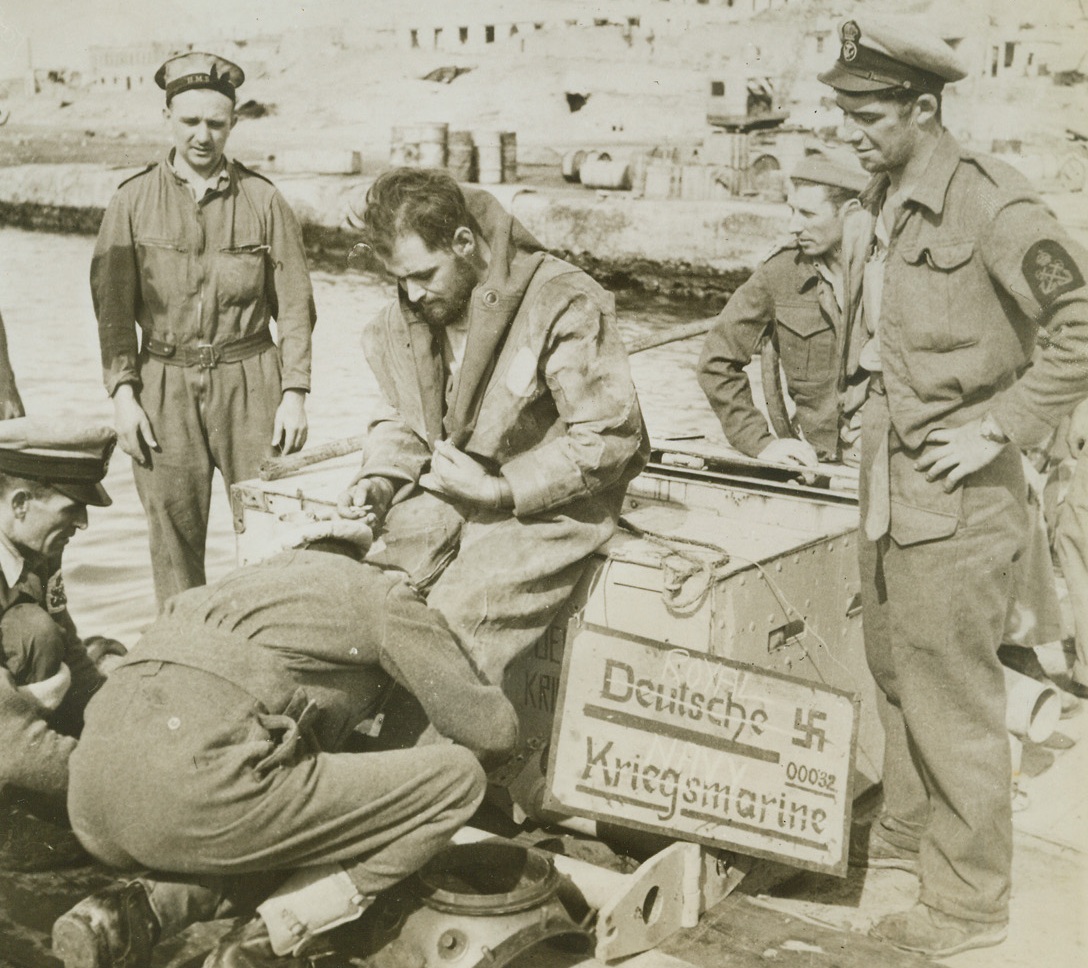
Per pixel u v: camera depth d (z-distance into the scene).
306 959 2.24
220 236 3.68
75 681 2.88
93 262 3.70
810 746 2.63
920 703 2.62
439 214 2.50
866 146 2.55
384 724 2.54
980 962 2.53
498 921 2.17
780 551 2.71
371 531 2.53
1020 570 3.46
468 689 2.31
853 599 3.05
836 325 3.66
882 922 2.64
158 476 3.79
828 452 3.76
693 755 2.53
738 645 2.63
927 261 2.52
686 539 2.77
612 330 2.61
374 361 2.91
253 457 3.84
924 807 2.94
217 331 3.73
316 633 2.19
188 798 2.05
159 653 2.15
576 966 2.35
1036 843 3.01
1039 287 2.37
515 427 2.65
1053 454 3.64
